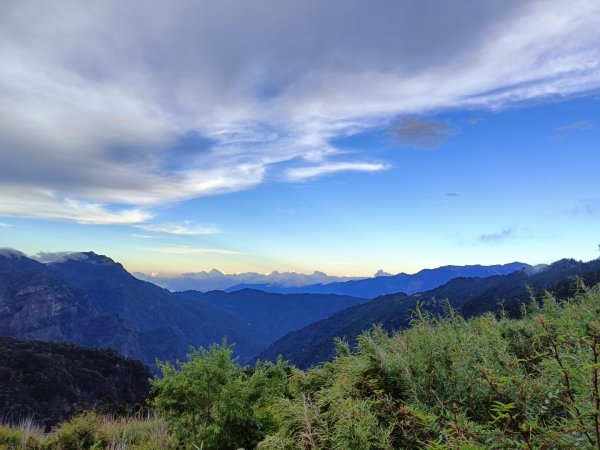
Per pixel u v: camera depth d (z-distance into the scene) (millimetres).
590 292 3688
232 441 5281
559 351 2291
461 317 4086
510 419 1925
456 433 2062
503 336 4066
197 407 5633
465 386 2707
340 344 4727
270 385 5969
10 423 9828
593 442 1631
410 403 2844
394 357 3334
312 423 2787
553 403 2168
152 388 5973
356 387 3166
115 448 7570
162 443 6789
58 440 8180
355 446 2359
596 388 1666
